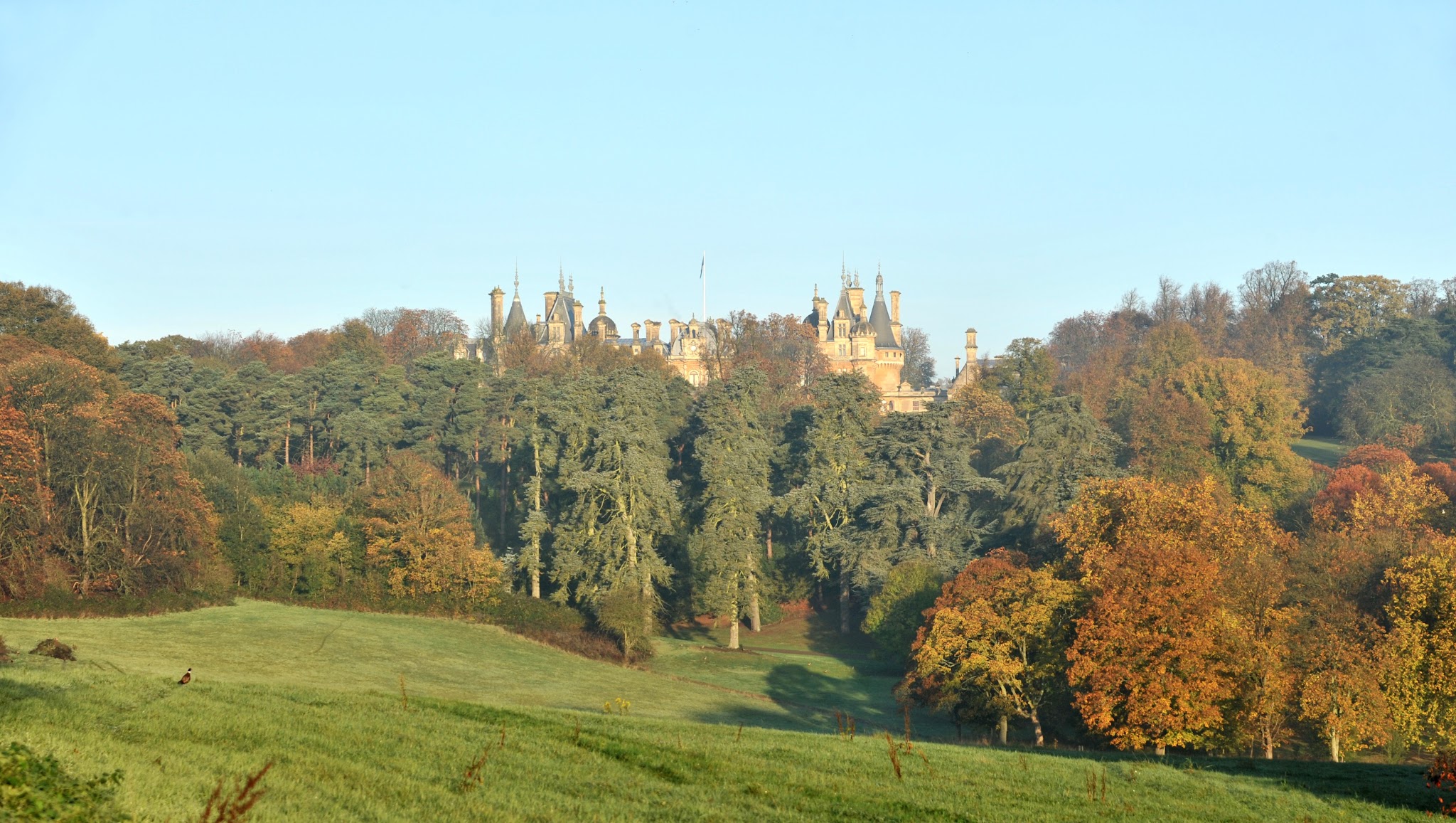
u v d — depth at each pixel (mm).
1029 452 76375
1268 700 41625
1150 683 39562
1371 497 75750
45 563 62000
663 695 58781
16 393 66688
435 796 20016
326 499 84938
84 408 67500
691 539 78312
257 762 20938
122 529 66438
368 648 61094
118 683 28656
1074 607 48094
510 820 19062
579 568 72938
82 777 17562
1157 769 27641
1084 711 40781
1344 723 41688
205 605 67562
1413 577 47688
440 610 72125
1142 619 40906
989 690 49000
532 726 27719
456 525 75000
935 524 76062
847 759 26234
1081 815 22406
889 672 69438
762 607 85938
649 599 71250
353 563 75125
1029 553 69625
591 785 21969
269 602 71312
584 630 72438
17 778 16203
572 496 83000
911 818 21391
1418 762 46156
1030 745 44281
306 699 29141
